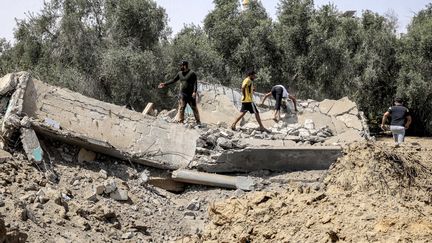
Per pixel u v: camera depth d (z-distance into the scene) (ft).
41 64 78.95
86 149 34.71
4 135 32.12
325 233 23.45
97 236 27.22
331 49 86.84
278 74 88.58
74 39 79.87
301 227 24.70
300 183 34.83
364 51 92.63
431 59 88.07
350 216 23.93
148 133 37.17
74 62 79.82
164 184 35.45
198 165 36.09
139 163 35.94
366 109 91.76
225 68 87.86
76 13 81.97
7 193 27.55
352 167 29.27
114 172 34.55
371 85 90.38
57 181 31.40
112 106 37.68
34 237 24.27
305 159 36.68
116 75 76.59
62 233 25.95
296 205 26.25
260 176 36.29
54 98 36.11
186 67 40.88
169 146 37.01
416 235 21.85
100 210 29.12
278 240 24.72
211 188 35.47
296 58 87.40
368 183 27.96
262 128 41.42
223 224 27.61
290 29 87.97
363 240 22.26
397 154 29.63
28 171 30.83
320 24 91.09
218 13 92.43
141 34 84.43
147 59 78.89
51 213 27.35
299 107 45.70
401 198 26.48
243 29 90.74
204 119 44.65
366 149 29.71
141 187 34.06
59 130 33.58
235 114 44.98
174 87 80.48
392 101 90.33
